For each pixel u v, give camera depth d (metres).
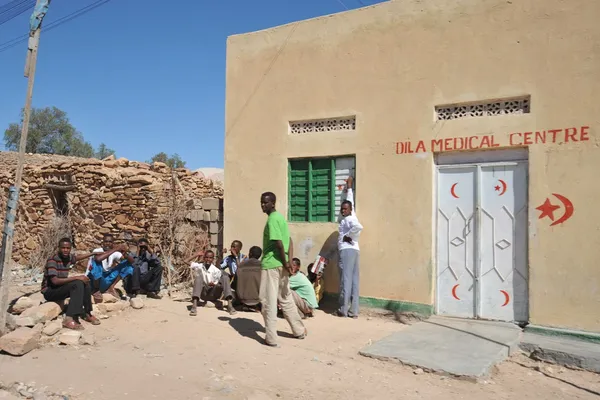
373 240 8.43
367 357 6.18
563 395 5.22
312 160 9.31
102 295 8.17
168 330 7.27
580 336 6.60
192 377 5.36
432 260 7.92
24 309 7.57
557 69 7.03
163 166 13.46
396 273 8.20
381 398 4.98
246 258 9.45
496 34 7.50
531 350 6.44
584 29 6.87
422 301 7.96
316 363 5.97
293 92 9.43
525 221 7.27
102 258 8.37
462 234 7.78
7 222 6.41
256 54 9.88
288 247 6.76
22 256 14.50
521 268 7.28
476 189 7.67
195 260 10.91
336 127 9.05
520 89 7.28
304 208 9.38
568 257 6.84
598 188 6.69
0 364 5.61
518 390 5.33
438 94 7.95
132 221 12.04
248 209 9.82
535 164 7.10
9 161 21.61
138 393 4.88
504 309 7.40
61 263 7.32
